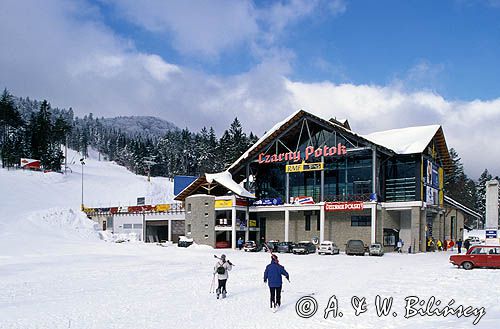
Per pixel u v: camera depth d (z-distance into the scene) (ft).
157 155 640.99
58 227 202.69
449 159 217.56
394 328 40.98
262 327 42.55
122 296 62.39
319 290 66.18
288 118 206.90
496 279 77.30
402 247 193.47
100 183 400.06
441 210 209.87
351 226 192.34
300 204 199.21
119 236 215.51
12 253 131.85
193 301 58.03
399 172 189.06
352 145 194.08
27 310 52.16
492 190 176.24
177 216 238.68
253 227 215.72
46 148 456.86
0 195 292.40
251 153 218.79
